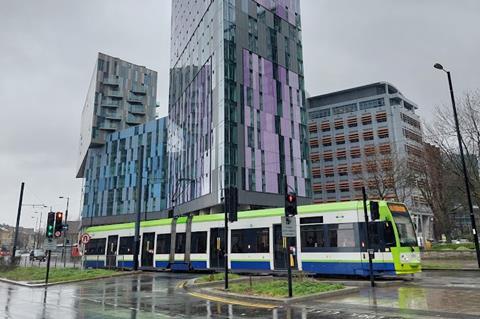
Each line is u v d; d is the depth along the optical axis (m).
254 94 57.59
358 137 85.44
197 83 63.53
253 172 54.34
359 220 18.94
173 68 77.69
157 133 91.94
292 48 66.12
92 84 109.25
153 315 10.59
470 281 17.48
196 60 64.69
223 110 53.25
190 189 62.06
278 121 60.00
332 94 91.00
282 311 10.80
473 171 29.91
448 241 47.94
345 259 18.94
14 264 33.66
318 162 89.81
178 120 71.62
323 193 87.81
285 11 66.62
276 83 61.38
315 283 14.85
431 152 34.12
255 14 61.12
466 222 69.44
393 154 47.19
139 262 29.02
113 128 103.56
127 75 108.12
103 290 17.66
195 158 61.31
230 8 57.69
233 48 56.56
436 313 9.69
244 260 22.50
